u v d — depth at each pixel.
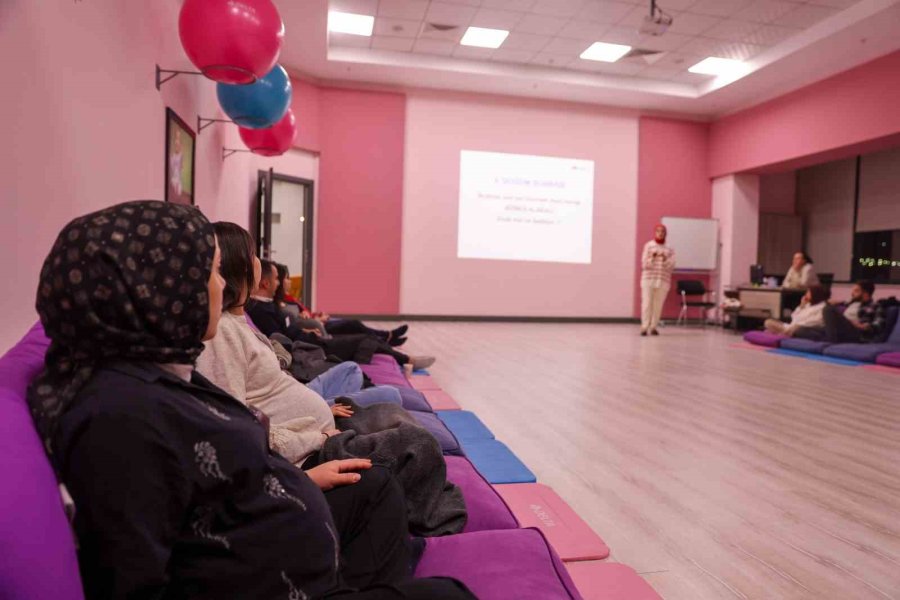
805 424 3.13
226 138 5.17
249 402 1.41
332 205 8.49
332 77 8.34
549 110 9.18
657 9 6.21
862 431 3.01
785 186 10.43
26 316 1.58
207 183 4.36
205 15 2.46
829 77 7.57
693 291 9.23
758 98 8.69
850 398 3.82
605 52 7.64
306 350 2.96
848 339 6.03
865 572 1.58
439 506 1.40
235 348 1.38
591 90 8.66
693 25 6.72
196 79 3.93
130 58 2.50
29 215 1.59
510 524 1.43
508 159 9.06
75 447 0.65
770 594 1.46
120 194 2.40
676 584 1.49
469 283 9.02
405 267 8.80
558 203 9.26
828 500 2.08
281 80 3.48
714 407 3.49
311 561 0.83
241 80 2.68
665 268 7.79
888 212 8.80
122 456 0.65
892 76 6.76
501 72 8.16
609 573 1.49
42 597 0.53
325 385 2.23
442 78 8.32
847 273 9.49
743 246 9.46
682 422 3.11
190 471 0.71
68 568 0.58
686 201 9.74
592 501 2.02
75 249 0.69
